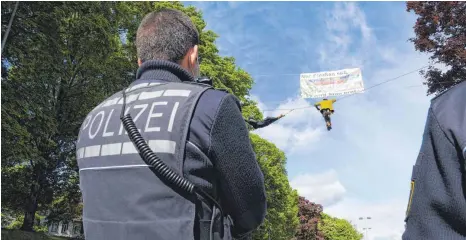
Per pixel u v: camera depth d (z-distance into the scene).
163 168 1.47
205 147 1.51
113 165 1.58
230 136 1.55
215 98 1.58
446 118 1.36
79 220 24.22
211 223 1.49
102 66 18.05
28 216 20.36
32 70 13.95
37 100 14.80
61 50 15.16
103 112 1.77
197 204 1.47
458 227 1.31
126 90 1.79
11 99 13.55
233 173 1.54
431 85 11.34
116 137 1.61
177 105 1.56
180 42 1.79
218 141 1.52
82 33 15.73
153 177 1.49
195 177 1.49
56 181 21.44
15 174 19.77
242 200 1.58
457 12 10.76
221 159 1.52
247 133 1.65
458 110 1.36
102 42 16.22
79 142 1.81
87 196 1.65
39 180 20.50
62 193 21.97
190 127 1.52
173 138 1.51
